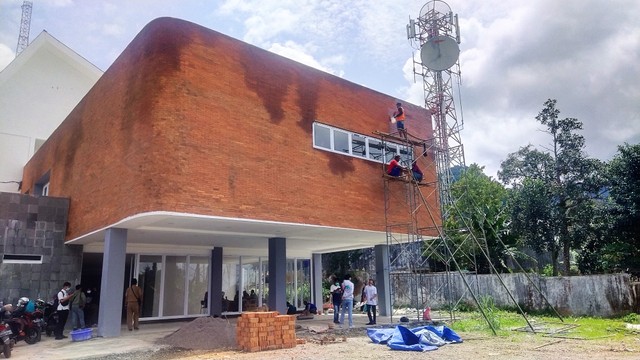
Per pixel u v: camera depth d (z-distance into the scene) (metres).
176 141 11.35
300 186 14.02
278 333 10.84
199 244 18.70
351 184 15.80
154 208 10.77
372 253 35.84
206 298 19.30
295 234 16.27
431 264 26.03
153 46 11.91
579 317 17.38
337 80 16.41
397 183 17.67
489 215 24.61
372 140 17.27
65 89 29.70
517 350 10.26
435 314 19.88
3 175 27.02
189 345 10.90
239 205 12.27
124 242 12.98
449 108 21.42
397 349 10.53
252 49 13.77
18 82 28.27
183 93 11.76
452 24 21.44
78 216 15.64
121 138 12.70
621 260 23.33
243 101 13.09
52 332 13.67
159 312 17.92
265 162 13.20
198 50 12.38
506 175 34.66
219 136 12.25
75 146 17.03
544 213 28.44
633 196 22.14
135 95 12.16
